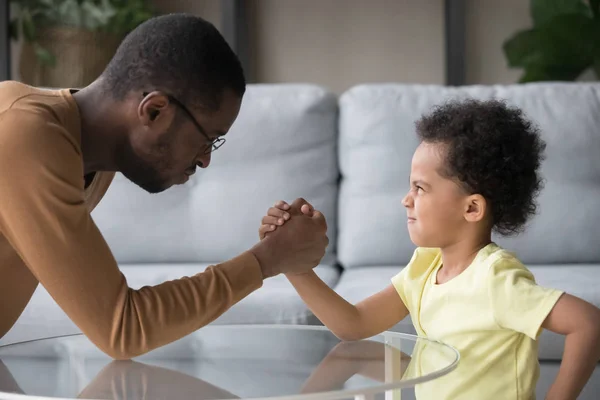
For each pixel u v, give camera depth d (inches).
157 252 96.3
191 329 44.5
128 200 96.5
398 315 59.0
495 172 53.2
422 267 58.0
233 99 47.9
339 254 97.0
